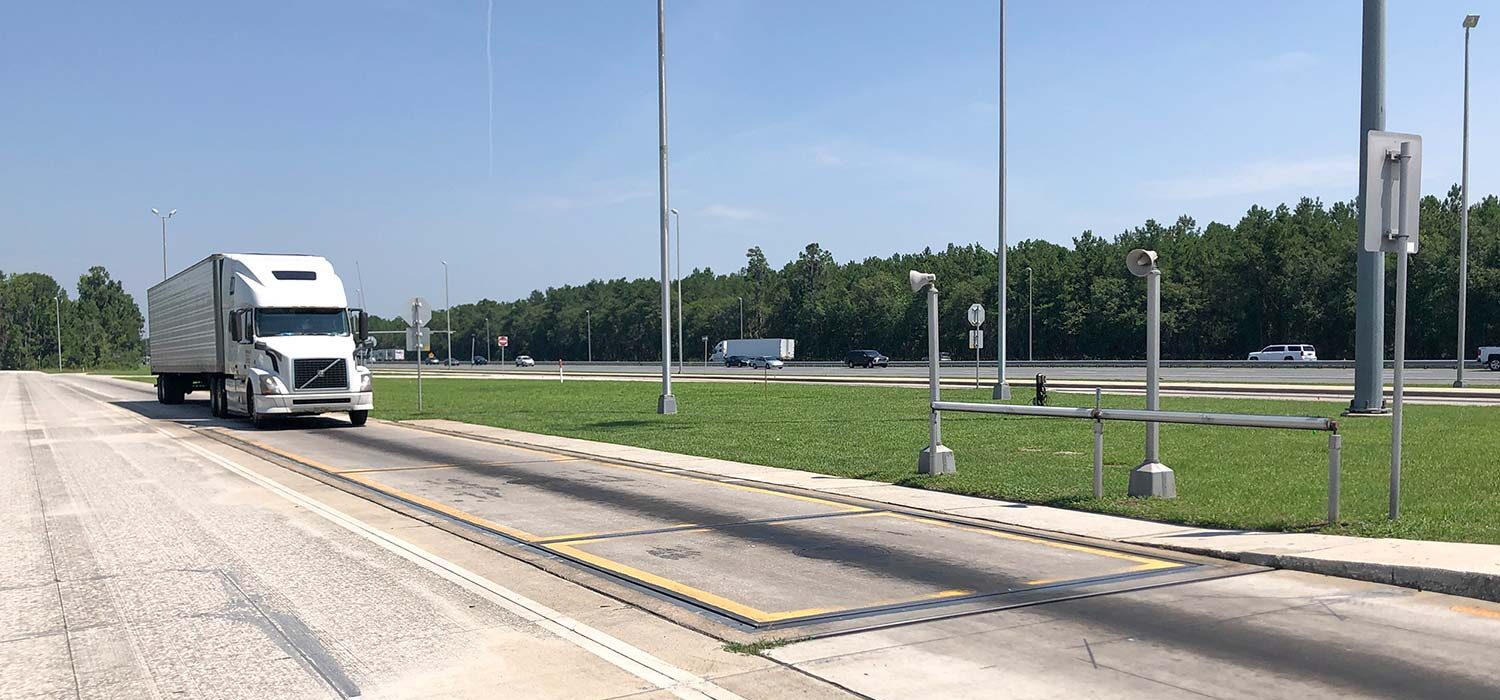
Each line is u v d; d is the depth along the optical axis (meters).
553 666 5.86
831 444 17.81
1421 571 7.31
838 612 6.96
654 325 163.00
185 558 9.00
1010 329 108.19
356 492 13.13
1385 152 9.20
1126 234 117.06
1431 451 14.54
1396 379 9.30
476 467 15.80
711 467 15.16
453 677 5.68
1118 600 7.18
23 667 5.97
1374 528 8.91
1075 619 6.70
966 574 8.06
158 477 14.91
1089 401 28.89
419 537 9.96
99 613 7.16
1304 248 88.38
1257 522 9.43
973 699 5.22
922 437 18.86
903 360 112.06
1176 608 6.94
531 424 24.09
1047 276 107.06
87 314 187.38
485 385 51.41
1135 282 97.00
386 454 18.05
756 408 28.53
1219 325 91.69
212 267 28.38
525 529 10.30
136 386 66.50
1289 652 5.91
